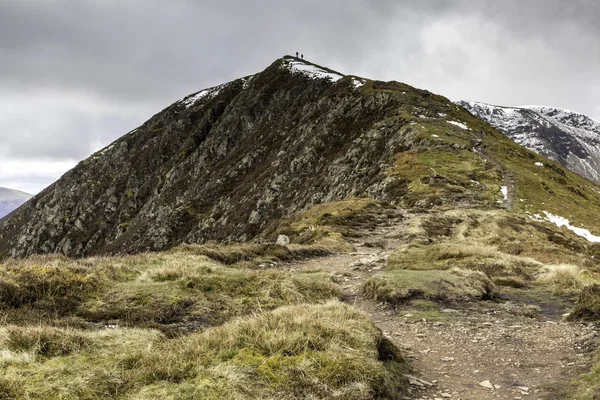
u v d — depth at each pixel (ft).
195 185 431.02
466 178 183.11
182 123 543.80
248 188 350.02
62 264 45.27
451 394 24.77
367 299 47.34
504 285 53.01
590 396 22.33
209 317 36.96
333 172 271.08
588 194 238.89
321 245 82.43
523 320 40.04
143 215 448.24
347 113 338.34
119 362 22.76
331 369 22.71
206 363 22.77
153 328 32.76
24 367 21.38
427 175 182.80
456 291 45.91
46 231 510.17
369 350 25.76
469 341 33.99
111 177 542.16
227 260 64.03
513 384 26.05
